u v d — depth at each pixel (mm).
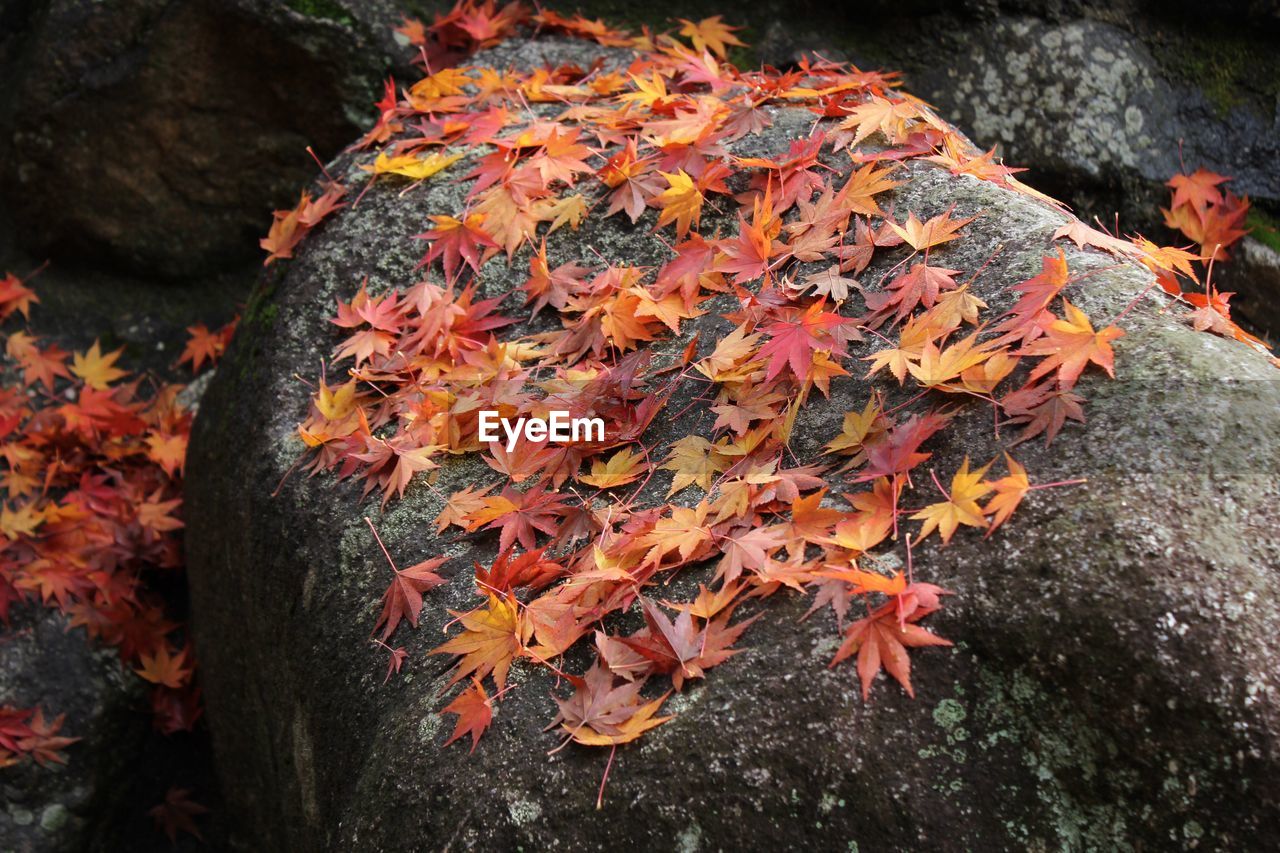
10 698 2051
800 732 1075
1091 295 1271
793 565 1179
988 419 1211
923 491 1184
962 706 1054
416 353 1705
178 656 2164
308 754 1526
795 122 1762
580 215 1770
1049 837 1009
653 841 1092
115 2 2398
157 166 2479
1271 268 2115
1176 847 966
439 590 1415
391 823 1243
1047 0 2178
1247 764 941
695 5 2400
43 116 2447
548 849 1127
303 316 1848
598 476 1419
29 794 2029
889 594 1100
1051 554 1055
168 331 2568
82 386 2473
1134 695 987
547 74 2051
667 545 1256
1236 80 2176
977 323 1307
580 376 1549
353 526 1561
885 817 1032
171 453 2287
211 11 2318
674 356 1534
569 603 1279
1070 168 2148
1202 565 1005
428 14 2408
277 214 2057
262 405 1804
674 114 1860
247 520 1744
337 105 2367
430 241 1838
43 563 2143
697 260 1589
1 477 2244
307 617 1563
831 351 1367
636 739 1140
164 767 2172
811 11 2318
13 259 2582
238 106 2420
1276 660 958
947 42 2219
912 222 1462
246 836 1976
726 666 1146
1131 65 2164
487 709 1232
